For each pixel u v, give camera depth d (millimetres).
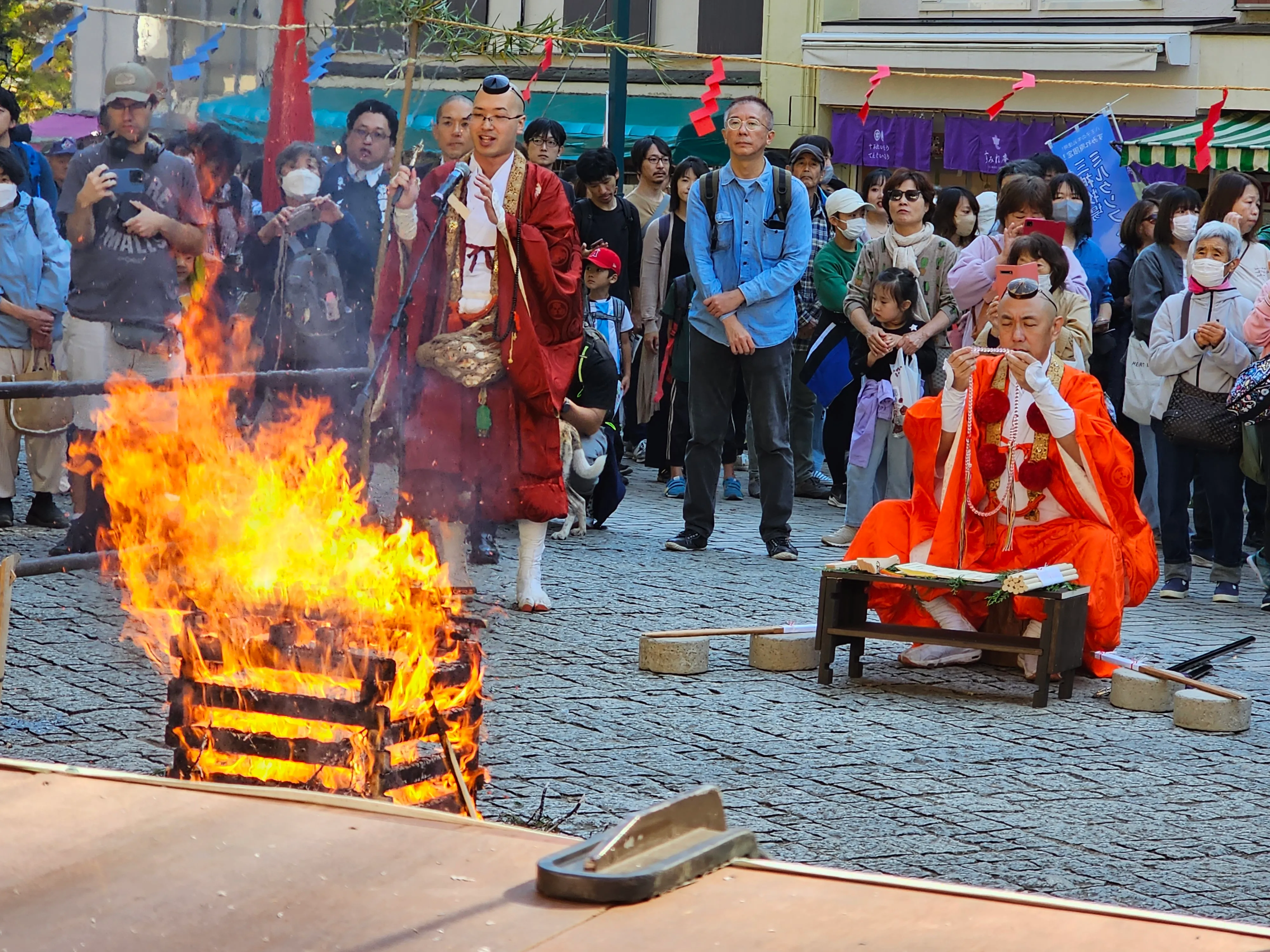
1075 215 12789
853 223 13133
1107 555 8344
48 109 10484
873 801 6246
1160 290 11953
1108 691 8359
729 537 12719
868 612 10008
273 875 1979
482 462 9062
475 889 1928
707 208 11664
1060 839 5867
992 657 8891
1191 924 1818
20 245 10508
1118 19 24484
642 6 28797
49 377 10703
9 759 2475
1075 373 8680
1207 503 12797
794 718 7488
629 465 16719
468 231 8875
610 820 5773
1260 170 19609
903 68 26047
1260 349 11094
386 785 4219
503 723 7078
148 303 9648
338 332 9695
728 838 2002
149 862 2018
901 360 11922
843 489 14586
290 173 9672
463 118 9062
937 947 1746
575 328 9117
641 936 1789
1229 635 10125
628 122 28938
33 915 1886
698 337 11758
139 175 9633
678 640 8227
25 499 12398
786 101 27844
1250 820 6230
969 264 11219
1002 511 8586
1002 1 25734
